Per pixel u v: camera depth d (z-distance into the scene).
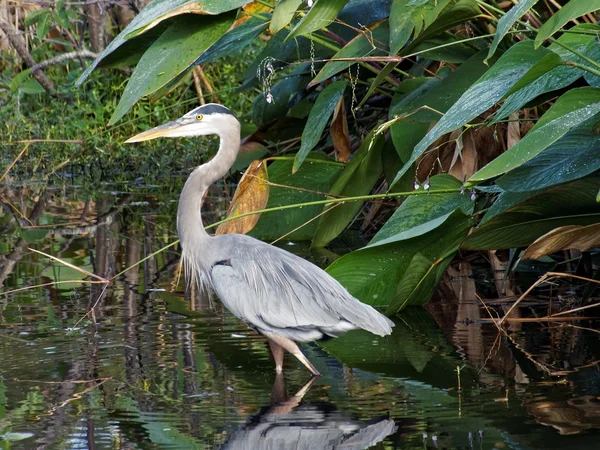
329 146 16.86
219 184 20.36
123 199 18.25
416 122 12.07
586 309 10.28
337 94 12.34
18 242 14.62
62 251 13.91
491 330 9.66
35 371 8.32
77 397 7.62
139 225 15.78
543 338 9.28
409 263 10.42
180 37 10.39
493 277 12.06
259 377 8.21
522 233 10.11
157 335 9.51
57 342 9.24
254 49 23.36
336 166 13.62
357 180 13.14
